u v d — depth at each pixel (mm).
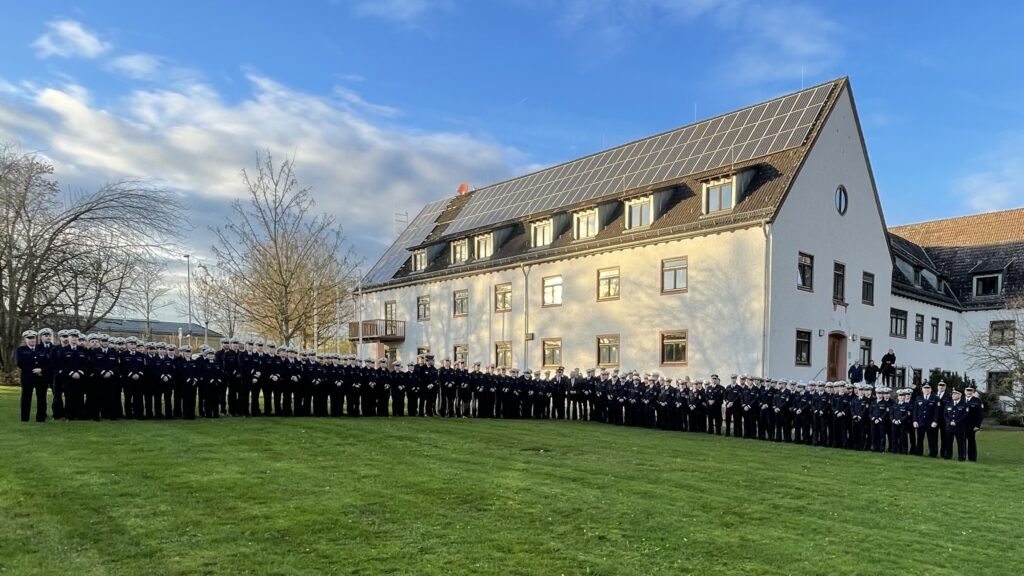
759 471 13109
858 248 30266
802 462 14836
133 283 29500
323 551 6957
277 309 24625
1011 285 38938
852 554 7773
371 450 13023
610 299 31031
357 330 46656
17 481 9070
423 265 43844
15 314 27391
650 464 13242
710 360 26719
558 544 7566
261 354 18688
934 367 37500
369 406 20641
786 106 30344
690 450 15930
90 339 15930
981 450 19016
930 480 13078
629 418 23266
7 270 27250
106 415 16219
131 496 8617
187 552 6742
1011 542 8609
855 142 30203
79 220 27609
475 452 13602
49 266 27375
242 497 8820
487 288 37938
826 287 28078
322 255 36031
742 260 25906
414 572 6488
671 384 23188
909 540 8500
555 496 9758
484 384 23422
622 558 7215
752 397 20453
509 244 38094
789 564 7297
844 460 15555
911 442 17578
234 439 13336
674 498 10102
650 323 29188
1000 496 11656
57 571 6129
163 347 17062
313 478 10125
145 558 6555
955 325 39938
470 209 45719
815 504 10297
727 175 27203
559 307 33594
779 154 28109
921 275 39188
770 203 25734
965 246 43031
